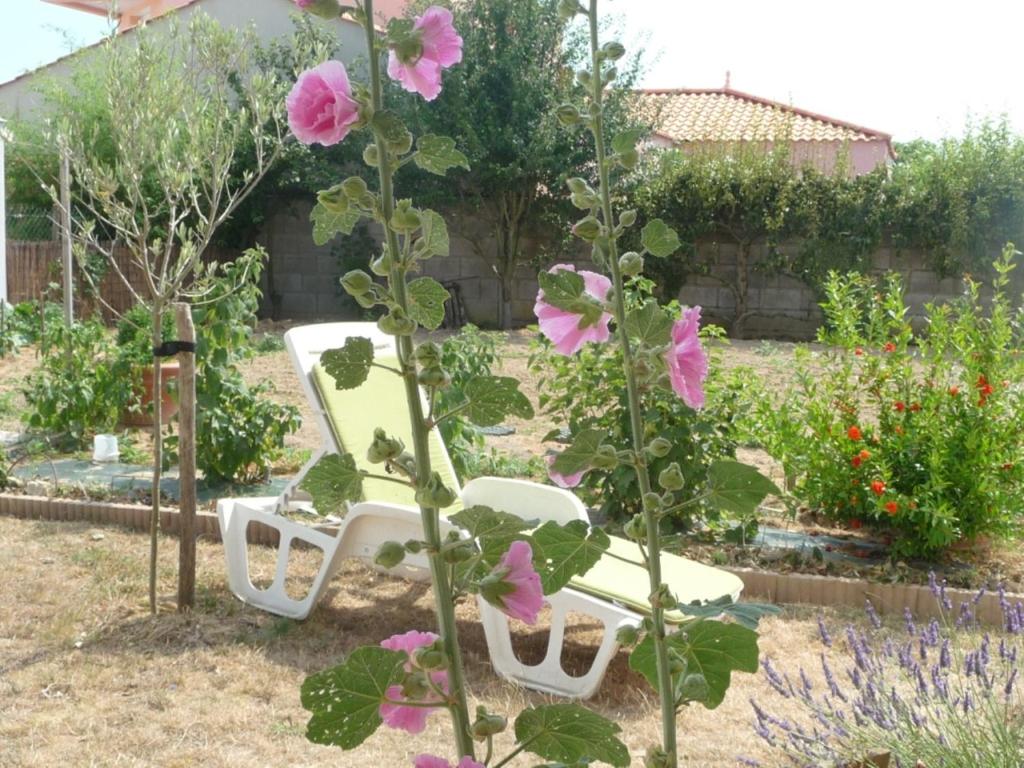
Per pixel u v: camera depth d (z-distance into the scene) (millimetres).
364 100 1180
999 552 5660
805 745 2920
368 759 3404
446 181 17828
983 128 17219
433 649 1167
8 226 16938
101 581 4965
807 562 5352
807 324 17938
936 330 5785
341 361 1196
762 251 17969
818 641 4527
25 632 4340
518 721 1212
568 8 1495
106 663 4059
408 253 1227
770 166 17547
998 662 3359
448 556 1179
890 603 4934
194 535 4629
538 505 4230
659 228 1401
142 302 4906
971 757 2633
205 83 5777
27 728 3521
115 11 5168
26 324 13031
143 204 4871
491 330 18516
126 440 7793
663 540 1421
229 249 19172
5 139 6523
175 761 3340
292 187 18547
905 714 2809
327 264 19562
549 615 4910
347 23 18297
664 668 1375
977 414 5418
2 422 8641
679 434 5469
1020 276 17141
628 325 1382
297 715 3715
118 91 4926
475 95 17766
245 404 6758
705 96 26891
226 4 19500
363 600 4973
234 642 4324
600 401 5730
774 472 7504
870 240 17188
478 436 6906
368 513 4355
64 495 6312
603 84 1487
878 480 5391
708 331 5953
